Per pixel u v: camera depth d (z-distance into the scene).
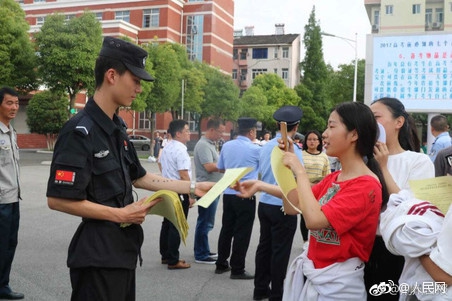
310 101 45.97
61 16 23.36
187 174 5.24
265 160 4.20
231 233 5.05
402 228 1.75
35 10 43.31
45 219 7.63
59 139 2.02
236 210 4.82
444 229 1.63
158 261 5.48
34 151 28.88
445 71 9.13
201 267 5.31
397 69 9.50
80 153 1.97
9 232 3.97
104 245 2.05
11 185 3.98
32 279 4.56
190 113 39.16
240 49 57.25
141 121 40.78
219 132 5.65
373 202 1.93
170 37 40.59
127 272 2.13
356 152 2.06
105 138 2.10
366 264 2.27
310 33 48.06
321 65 47.56
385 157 2.35
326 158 6.09
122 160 2.18
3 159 3.94
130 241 2.15
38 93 27.64
